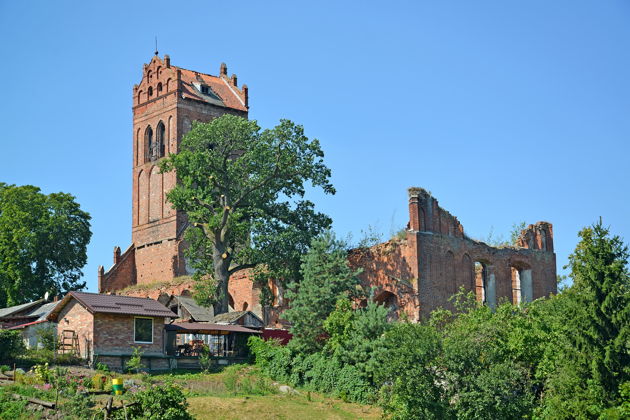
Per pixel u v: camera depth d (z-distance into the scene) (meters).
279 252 68.88
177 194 69.44
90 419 39.19
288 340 66.31
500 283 70.12
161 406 38.03
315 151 70.44
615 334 44.00
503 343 47.28
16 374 46.50
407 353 44.59
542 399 45.56
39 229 88.25
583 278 45.12
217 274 68.88
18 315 74.31
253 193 71.62
